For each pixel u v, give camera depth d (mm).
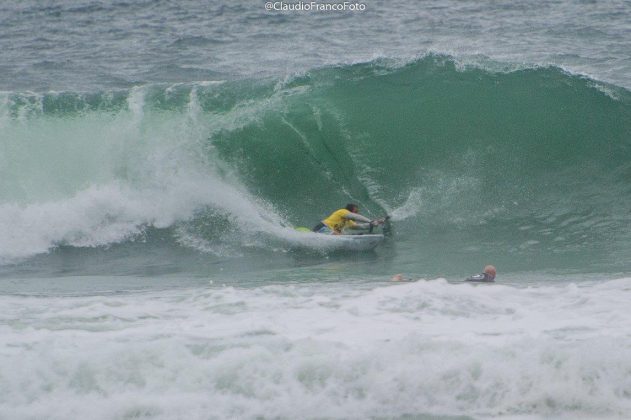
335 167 66812
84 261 56188
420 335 30250
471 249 56281
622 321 34000
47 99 66625
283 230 59188
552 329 33031
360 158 67562
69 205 60406
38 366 27734
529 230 60156
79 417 26031
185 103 67500
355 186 65938
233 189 63688
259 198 64125
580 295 38844
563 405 27266
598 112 70875
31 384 27172
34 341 31859
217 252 57562
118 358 28359
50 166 63312
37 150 63750
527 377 27984
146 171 63156
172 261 55781
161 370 28109
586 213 62844
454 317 35125
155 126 65500
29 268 54469
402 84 72125
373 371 28234
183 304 38750
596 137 69625
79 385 27391
